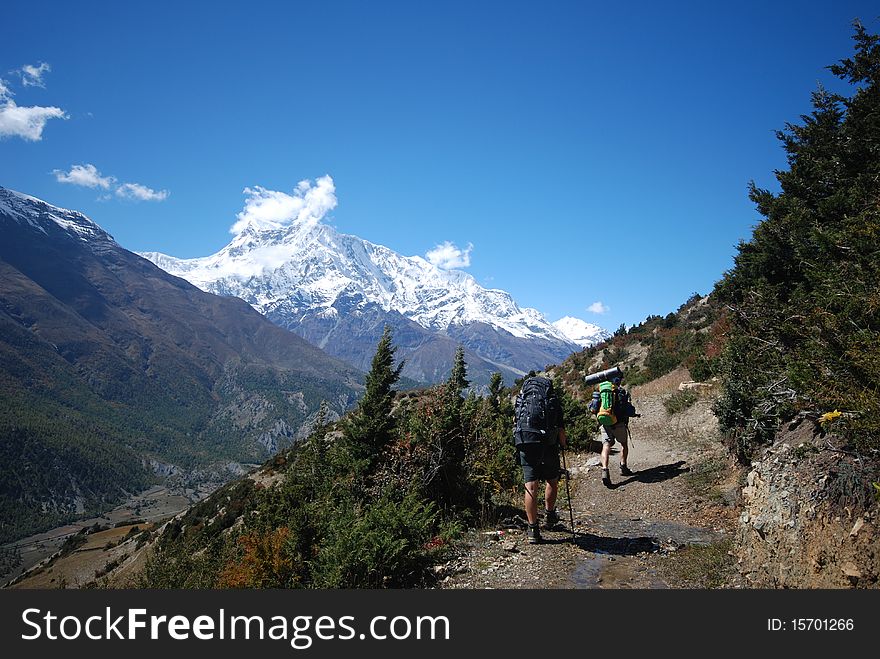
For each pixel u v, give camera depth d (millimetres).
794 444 4699
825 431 4438
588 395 22703
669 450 11055
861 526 3404
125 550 63562
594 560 5500
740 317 9141
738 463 7984
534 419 6219
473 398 10898
